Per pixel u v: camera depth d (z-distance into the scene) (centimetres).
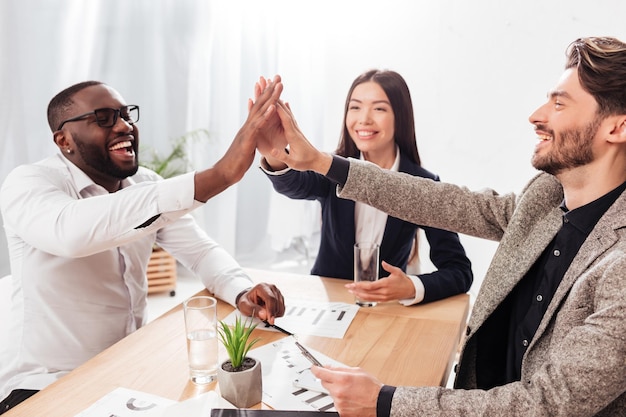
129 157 166
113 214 131
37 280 153
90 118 157
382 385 98
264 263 394
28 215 141
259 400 105
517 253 126
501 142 305
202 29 360
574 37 280
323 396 108
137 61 363
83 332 156
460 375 133
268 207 391
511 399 92
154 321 142
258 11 368
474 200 146
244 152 134
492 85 302
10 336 155
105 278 160
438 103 315
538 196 129
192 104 369
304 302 156
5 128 326
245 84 378
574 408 89
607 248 103
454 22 304
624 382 90
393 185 147
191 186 131
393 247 196
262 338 133
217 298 161
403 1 312
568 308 103
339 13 325
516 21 291
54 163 162
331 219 200
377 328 139
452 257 175
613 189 113
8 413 102
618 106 105
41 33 336
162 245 183
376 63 324
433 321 143
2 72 320
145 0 357
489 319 130
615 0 268
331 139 342
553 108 114
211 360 113
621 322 89
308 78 368
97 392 109
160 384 112
